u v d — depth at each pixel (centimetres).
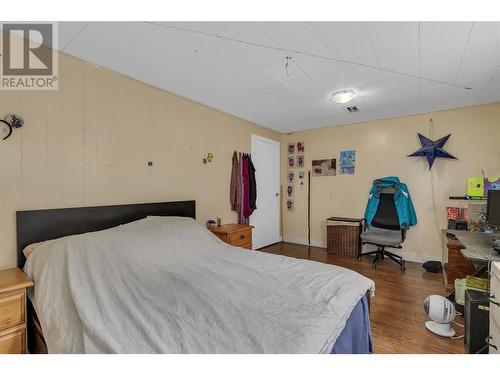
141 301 129
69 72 201
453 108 340
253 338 100
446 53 198
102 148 220
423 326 202
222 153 353
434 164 356
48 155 190
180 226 219
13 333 142
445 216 349
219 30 170
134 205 238
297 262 188
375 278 305
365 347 151
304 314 117
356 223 413
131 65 219
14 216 174
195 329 107
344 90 275
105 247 165
